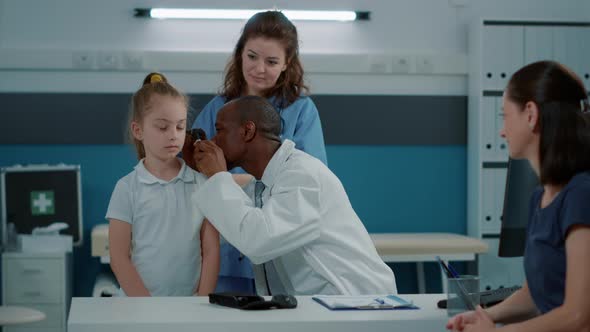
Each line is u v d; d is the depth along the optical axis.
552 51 4.18
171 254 1.95
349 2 4.26
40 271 3.66
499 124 4.17
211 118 2.39
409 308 1.58
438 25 4.32
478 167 4.18
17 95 4.10
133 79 4.14
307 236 1.76
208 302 1.63
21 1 4.07
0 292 3.91
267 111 1.90
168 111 1.93
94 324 1.40
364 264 1.86
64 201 3.97
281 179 1.81
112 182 4.15
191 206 1.97
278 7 4.20
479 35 4.15
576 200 1.29
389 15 4.29
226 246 2.25
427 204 4.35
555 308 1.33
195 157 1.89
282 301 1.56
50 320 3.67
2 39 4.07
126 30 4.13
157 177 1.98
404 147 4.32
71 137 4.13
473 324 1.38
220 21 4.17
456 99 4.33
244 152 1.89
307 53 4.20
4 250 3.79
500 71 4.16
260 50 2.24
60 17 4.10
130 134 2.10
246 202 1.78
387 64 4.23
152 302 1.62
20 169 3.93
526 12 4.36
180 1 4.15
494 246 4.17
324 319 1.45
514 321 1.53
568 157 1.32
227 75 2.39
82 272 4.12
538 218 1.38
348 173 4.30
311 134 2.36
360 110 4.28
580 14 4.39
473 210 4.27
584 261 1.27
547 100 1.34
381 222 4.32
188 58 4.11
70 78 4.12
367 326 1.44
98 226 3.97
